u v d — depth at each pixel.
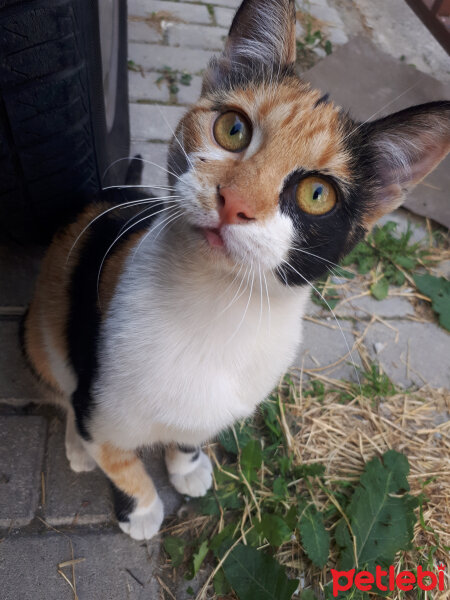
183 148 0.21
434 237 0.49
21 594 0.25
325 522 0.30
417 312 0.43
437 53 0.71
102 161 0.34
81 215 0.30
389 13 0.76
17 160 0.30
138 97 0.52
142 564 0.27
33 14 0.24
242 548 0.27
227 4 0.68
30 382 0.32
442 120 0.20
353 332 0.40
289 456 0.32
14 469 0.29
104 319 0.23
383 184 0.22
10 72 0.26
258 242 0.18
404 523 0.30
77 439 0.29
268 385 0.25
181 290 0.21
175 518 0.29
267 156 0.19
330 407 0.35
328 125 0.20
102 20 0.30
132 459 0.26
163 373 0.22
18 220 0.35
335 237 0.20
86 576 0.26
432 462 0.34
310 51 0.63
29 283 0.37
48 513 0.28
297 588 0.27
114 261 0.24
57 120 0.29
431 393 0.38
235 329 0.21
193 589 0.27
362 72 0.60
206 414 0.23
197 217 0.19
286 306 0.22
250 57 0.23
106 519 0.28
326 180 0.19
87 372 0.24
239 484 0.31
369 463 0.32
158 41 0.59
